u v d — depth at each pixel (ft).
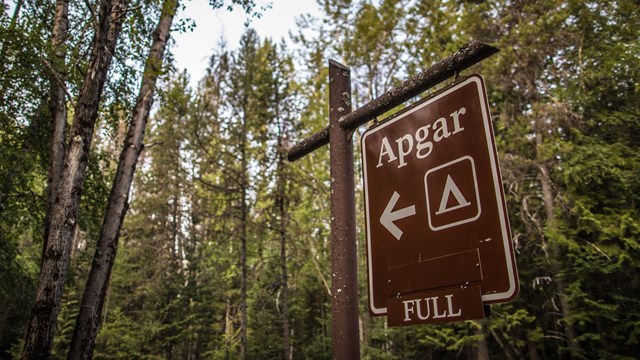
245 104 53.88
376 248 6.40
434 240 5.51
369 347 43.29
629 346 35.29
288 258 54.90
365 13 45.68
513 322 36.78
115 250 23.11
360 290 47.80
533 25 40.65
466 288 4.88
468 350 47.98
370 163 7.01
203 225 69.62
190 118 48.75
